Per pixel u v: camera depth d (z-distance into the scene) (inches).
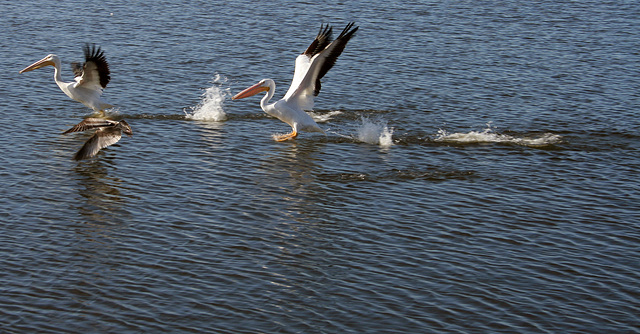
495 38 1049.5
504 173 591.5
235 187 550.9
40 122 676.7
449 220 505.4
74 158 552.4
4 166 571.2
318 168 594.2
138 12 1119.0
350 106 754.8
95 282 415.2
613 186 570.6
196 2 1192.8
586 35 1079.6
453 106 762.2
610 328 386.6
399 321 386.6
